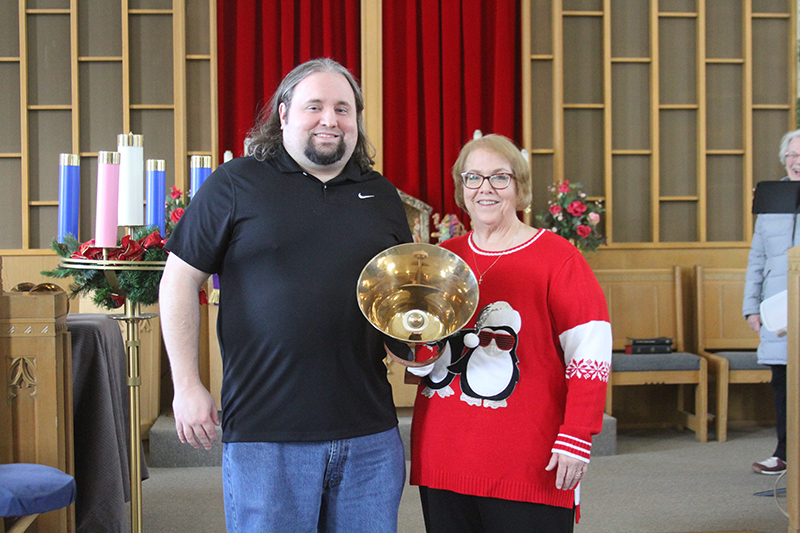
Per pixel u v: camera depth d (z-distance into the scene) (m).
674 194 4.93
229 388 1.59
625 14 4.90
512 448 1.60
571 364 1.63
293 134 1.59
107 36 4.73
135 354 2.05
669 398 4.76
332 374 1.56
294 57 4.75
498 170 1.70
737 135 4.93
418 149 4.79
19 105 4.73
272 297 1.55
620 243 4.85
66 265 2.07
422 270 1.59
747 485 3.40
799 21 4.85
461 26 4.82
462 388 1.66
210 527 2.88
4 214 4.74
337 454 1.58
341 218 1.61
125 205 2.07
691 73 4.91
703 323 4.57
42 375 1.99
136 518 2.03
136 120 4.74
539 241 1.71
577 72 4.92
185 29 4.73
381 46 4.75
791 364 2.44
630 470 3.67
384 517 1.62
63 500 1.74
